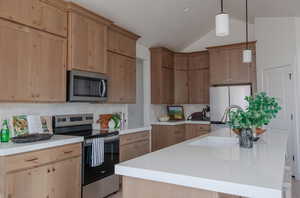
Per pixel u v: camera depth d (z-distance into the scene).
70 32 2.93
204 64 5.64
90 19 3.23
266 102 1.98
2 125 2.53
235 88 4.89
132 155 3.73
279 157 1.59
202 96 5.64
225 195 1.35
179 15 4.44
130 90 4.21
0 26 2.23
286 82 4.24
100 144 3.03
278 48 4.39
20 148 2.06
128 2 3.51
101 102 3.58
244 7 4.43
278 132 3.11
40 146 2.23
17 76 2.37
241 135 2.00
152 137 5.21
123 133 3.53
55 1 2.74
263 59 4.71
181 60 5.84
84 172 2.77
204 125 5.30
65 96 2.89
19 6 2.39
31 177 2.16
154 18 4.20
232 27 5.55
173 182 1.20
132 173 1.32
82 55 3.08
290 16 4.17
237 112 2.04
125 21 3.95
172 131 5.00
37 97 2.56
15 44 2.35
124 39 4.09
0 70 2.22
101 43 3.42
